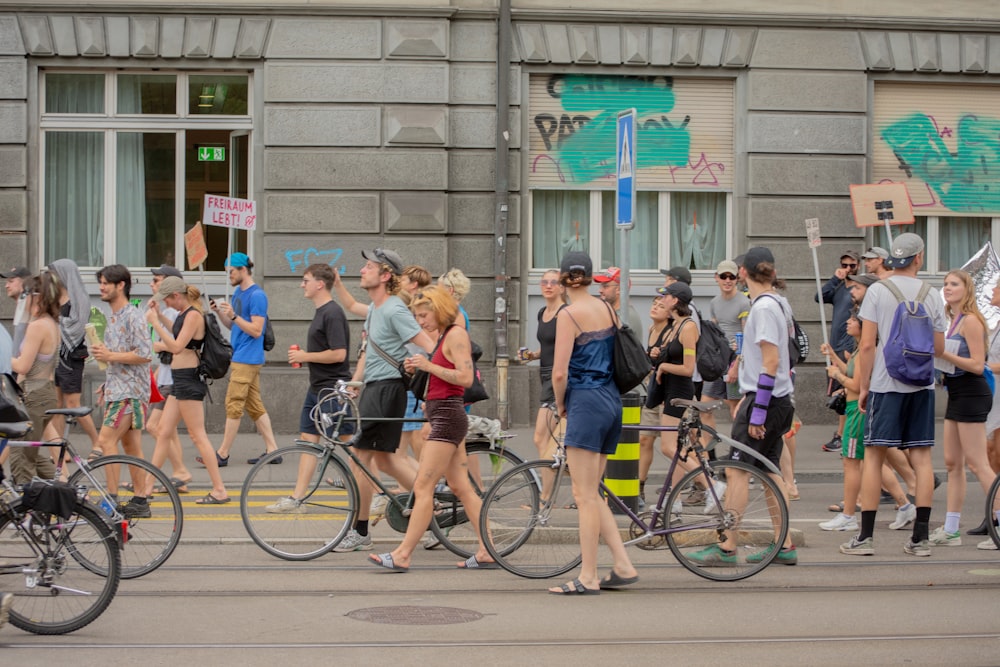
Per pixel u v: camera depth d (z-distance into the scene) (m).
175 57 23.53
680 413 15.15
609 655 9.05
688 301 15.13
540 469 11.96
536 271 24.80
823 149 24.92
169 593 11.08
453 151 24.02
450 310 11.56
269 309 23.66
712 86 24.97
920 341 12.49
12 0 23.34
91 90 24.09
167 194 24.27
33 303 12.70
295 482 12.73
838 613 10.47
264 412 19.73
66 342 17.11
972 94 25.70
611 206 25.03
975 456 13.43
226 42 23.52
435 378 11.78
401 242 23.78
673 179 24.98
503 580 11.83
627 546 12.73
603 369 10.98
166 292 15.81
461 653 9.05
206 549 13.30
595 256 25.06
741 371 12.59
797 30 24.80
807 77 24.84
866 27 24.94
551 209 24.97
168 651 9.05
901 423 12.85
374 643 9.31
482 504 11.95
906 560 12.83
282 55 23.55
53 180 24.19
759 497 11.91
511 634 9.66
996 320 15.11
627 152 15.34
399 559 12.03
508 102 23.91
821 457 21.19
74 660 8.77
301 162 23.62
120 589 11.23
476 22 23.97
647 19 24.39
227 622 9.97
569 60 24.22
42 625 9.51
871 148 25.31
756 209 24.80
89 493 11.58
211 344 16.05
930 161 25.66
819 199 24.97
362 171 23.69
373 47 23.59
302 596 11.01
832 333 21.84
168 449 16.31
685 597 11.10
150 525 11.93
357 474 13.02
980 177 25.81
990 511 12.99
